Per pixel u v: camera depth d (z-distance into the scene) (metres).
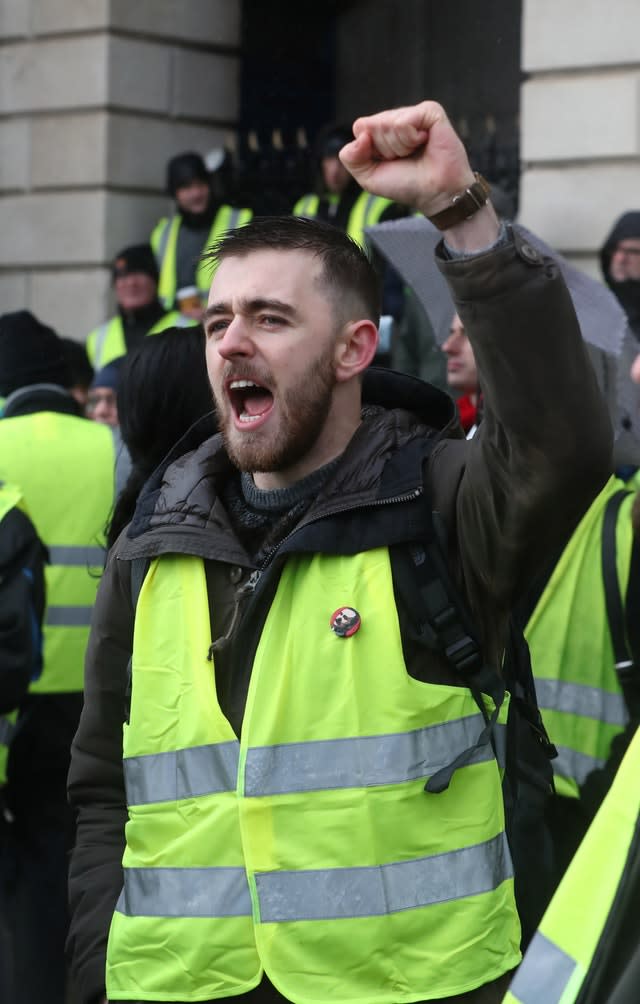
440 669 2.91
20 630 4.70
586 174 9.95
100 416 7.27
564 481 2.65
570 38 9.92
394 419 3.07
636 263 7.34
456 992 2.80
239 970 2.86
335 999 2.79
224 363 2.98
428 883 2.83
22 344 5.78
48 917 5.28
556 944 2.44
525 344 2.56
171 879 2.96
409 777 2.84
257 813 2.87
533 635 4.47
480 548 2.83
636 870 2.34
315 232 3.01
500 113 12.33
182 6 12.70
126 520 3.90
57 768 5.36
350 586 2.90
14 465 5.47
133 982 2.97
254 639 2.98
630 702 4.40
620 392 4.38
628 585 4.38
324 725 2.87
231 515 3.14
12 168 12.95
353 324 3.01
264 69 13.37
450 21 12.76
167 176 11.70
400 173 2.62
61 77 12.64
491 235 2.62
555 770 4.46
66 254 12.71
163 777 3.01
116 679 3.26
